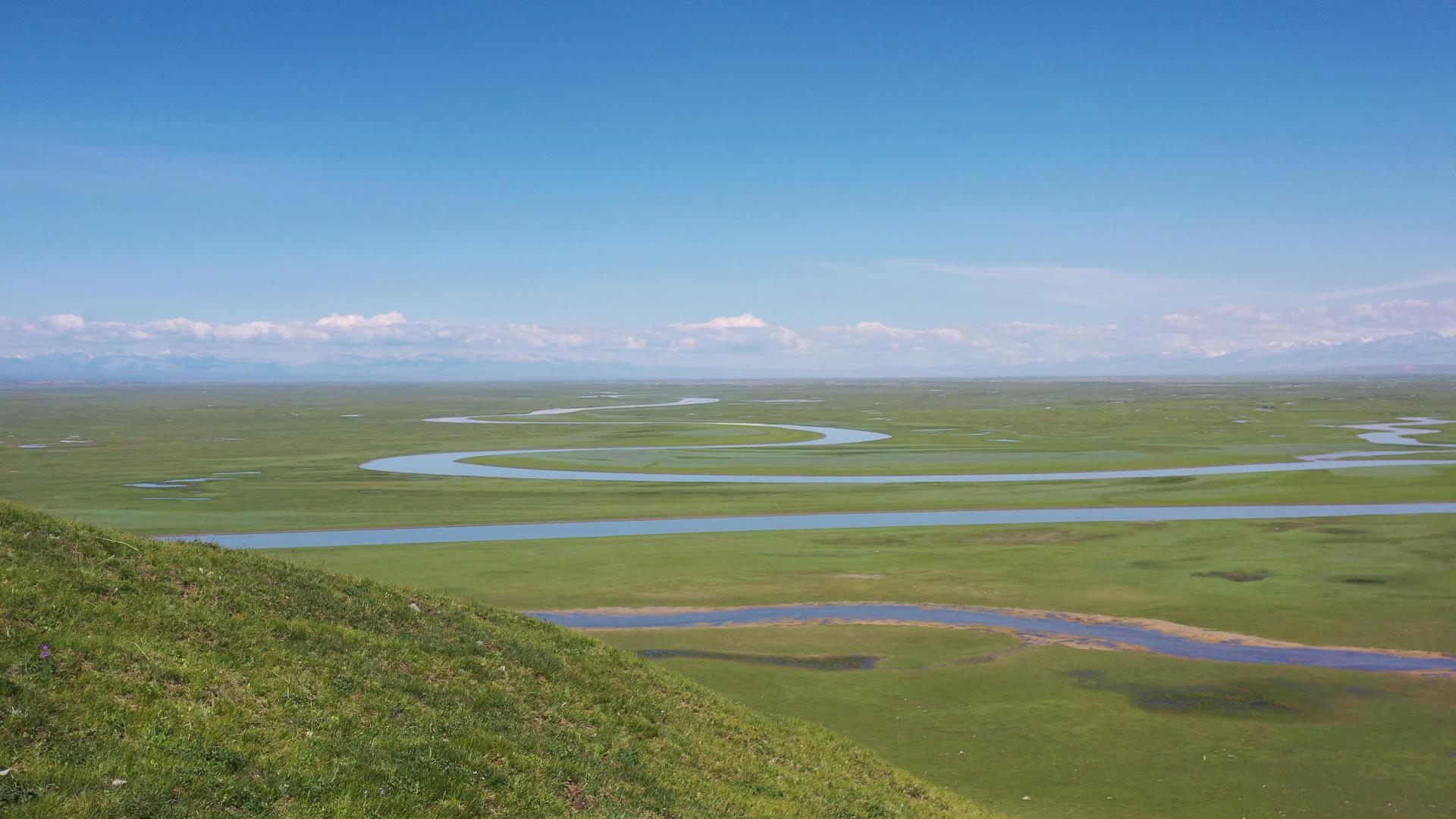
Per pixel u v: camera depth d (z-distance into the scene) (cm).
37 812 1445
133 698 1862
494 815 1859
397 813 1750
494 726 2278
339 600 2794
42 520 2553
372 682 2291
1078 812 2930
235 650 2211
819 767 2808
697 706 2988
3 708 1681
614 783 2200
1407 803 2972
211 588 2511
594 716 2580
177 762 1686
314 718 2005
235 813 1608
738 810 2294
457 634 2842
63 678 1842
